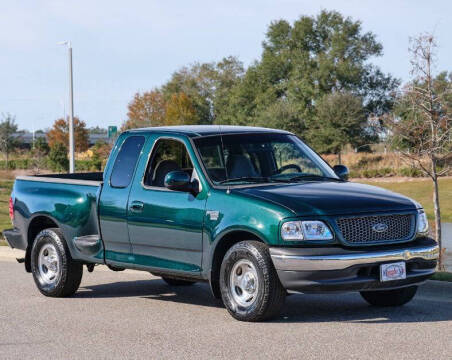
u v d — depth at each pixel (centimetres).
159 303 918
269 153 855
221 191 793
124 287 1052
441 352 632
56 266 971
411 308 831
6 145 7450
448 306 841
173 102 9031
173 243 831
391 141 1948
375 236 745
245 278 767
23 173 6719
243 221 758
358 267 727
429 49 1861
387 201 767
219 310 860
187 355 649
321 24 8544
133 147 902
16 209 1025
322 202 745
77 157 8775
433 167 1850
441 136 1841
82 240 938
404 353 631
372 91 8381
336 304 876
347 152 6994
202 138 847
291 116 6981
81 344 704
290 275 727
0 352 681
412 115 1912
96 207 918
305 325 750
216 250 792
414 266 762
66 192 963
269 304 748
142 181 873
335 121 6662
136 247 877
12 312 874
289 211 734
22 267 1281
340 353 636
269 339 695
